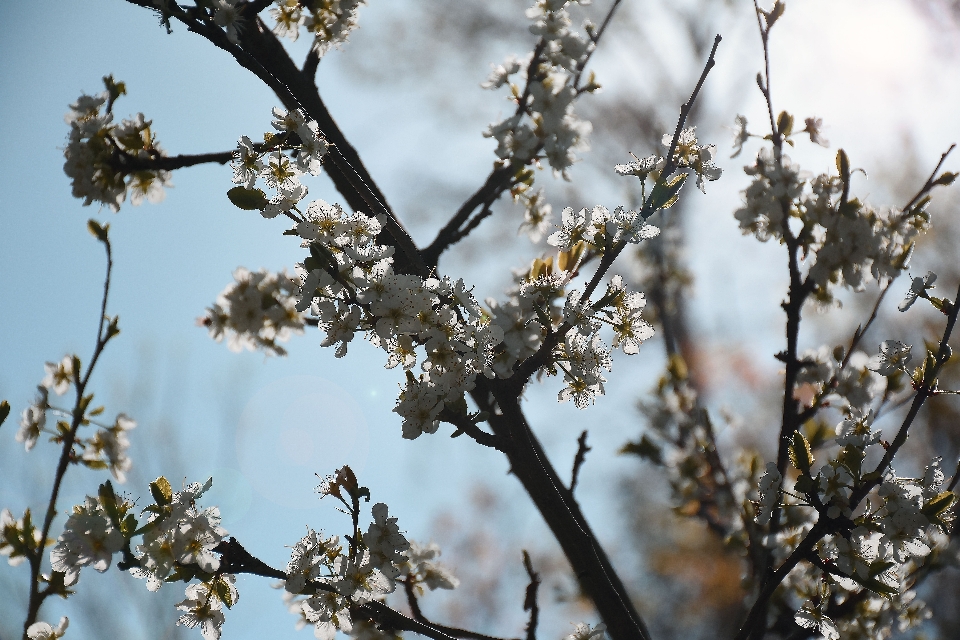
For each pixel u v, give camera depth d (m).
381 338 1.34
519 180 1.47
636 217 1.36
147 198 1.43
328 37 1.46
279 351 1.48
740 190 1.40
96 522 1.29
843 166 1.37
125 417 1.42
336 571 1.33
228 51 1.40
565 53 1.43
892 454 1.34
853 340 1.41
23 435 1.40
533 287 1.35
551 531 1.36
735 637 1.33
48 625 1.32
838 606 1.41
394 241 1.42
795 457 1.34
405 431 1.34
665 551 3.58
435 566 1.44
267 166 1.37
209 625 1.32
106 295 1.38
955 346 2.71
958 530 1.44
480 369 1.33
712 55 1.38
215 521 1.30
